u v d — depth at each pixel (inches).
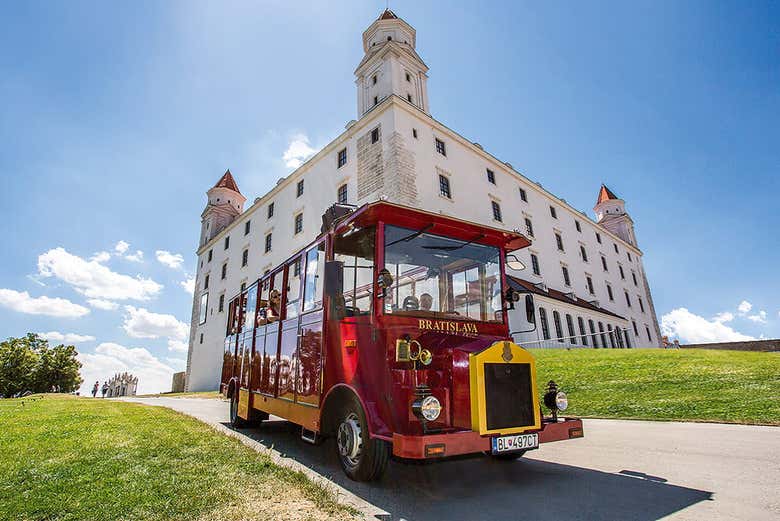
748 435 269.1
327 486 170.6
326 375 213.6
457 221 212.7
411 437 151.1
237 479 171.2
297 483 168.9
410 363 175.5
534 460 230.8
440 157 1122.7
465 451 157.0
